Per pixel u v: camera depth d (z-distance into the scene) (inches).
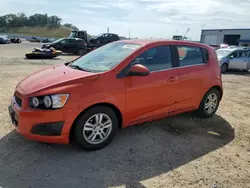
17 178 109.0
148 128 170.6
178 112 172.9
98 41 1061.8
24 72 386.6
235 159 135.3
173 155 135.8
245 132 174.6
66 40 891.4
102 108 132.6
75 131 127.8
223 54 565.0
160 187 107.7
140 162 127.0
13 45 1370.6
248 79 448.5
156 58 155.8
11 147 134.6
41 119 119.5
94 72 138.3
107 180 110.8
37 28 5073.8
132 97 142.2
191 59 177.0
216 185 111.1
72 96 122.0
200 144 151.1
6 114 180.9
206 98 189.3
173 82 161.2
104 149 138.3
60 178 110.6
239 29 1585.9
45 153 130.7
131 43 162.1
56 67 160.2
